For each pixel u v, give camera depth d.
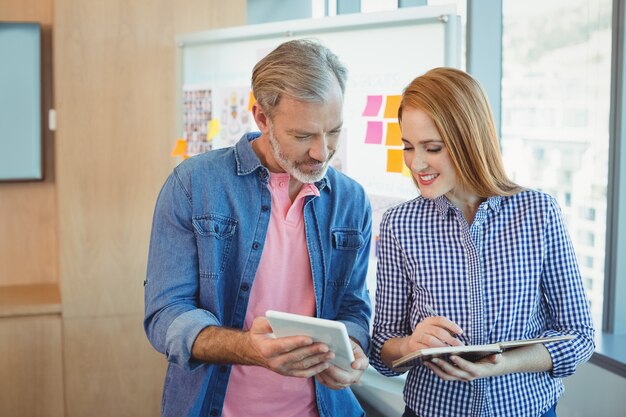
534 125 2.97
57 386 3.91
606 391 2.46
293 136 1.57
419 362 1.55
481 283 1.64
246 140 1.77
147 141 3.92
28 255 4.24
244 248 1.73
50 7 4.10
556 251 1.64
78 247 3.88
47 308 3.86
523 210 1.65
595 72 2.66
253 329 1.49
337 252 1.81
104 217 3.90
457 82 1.61
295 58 1.56
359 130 2.86
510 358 1.56
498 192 1.63
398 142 2.73
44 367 3.88
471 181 1.62
